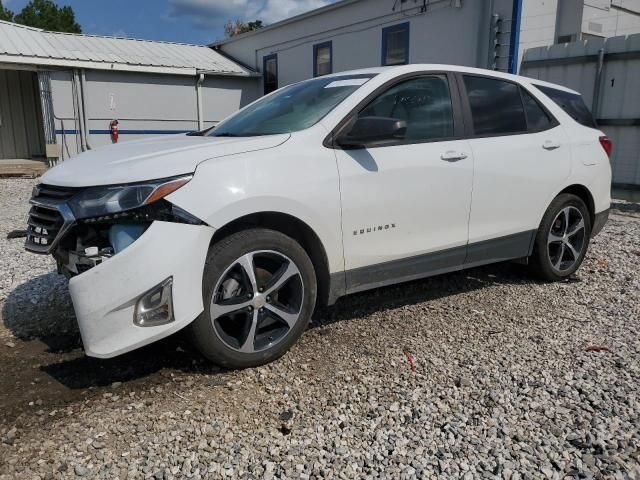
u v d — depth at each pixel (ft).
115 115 54.39
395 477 7.61
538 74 33.68
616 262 18.35
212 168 9.93
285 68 56.59
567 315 13.67
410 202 12.33
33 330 12.67
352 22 46.68
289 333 10.96
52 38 55.83
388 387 10.03
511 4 33.58
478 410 9.27
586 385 10.05
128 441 8.39
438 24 38.68
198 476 7.60
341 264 11.62
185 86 58.18
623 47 29.55
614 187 30.94
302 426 8.80
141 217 9.34
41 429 8.71
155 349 11.55
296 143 10.96
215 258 9.93
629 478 7.59
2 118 56.03
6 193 36.58
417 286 15.90
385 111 12.30
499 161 13.92
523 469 7.77
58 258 10.50
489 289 15.66
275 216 10.78
